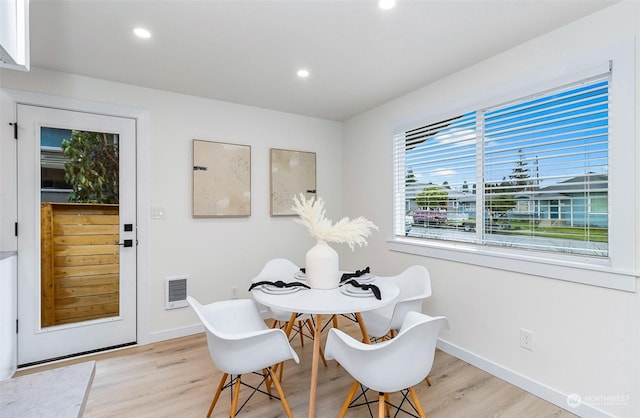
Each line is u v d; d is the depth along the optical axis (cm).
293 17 180
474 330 240
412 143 305
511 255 215
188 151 304
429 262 279
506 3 167
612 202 170
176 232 298
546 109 202
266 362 156
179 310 299
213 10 173
